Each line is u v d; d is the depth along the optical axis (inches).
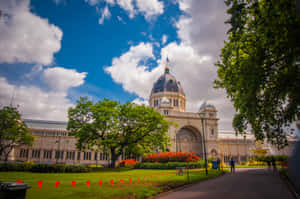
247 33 439.2
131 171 1179.3
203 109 3235.7
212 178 840.3
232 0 404.8
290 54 335.6
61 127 3002.0
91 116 1417.3
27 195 403.5
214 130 3120.1
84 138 1379.2
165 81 3376.0
